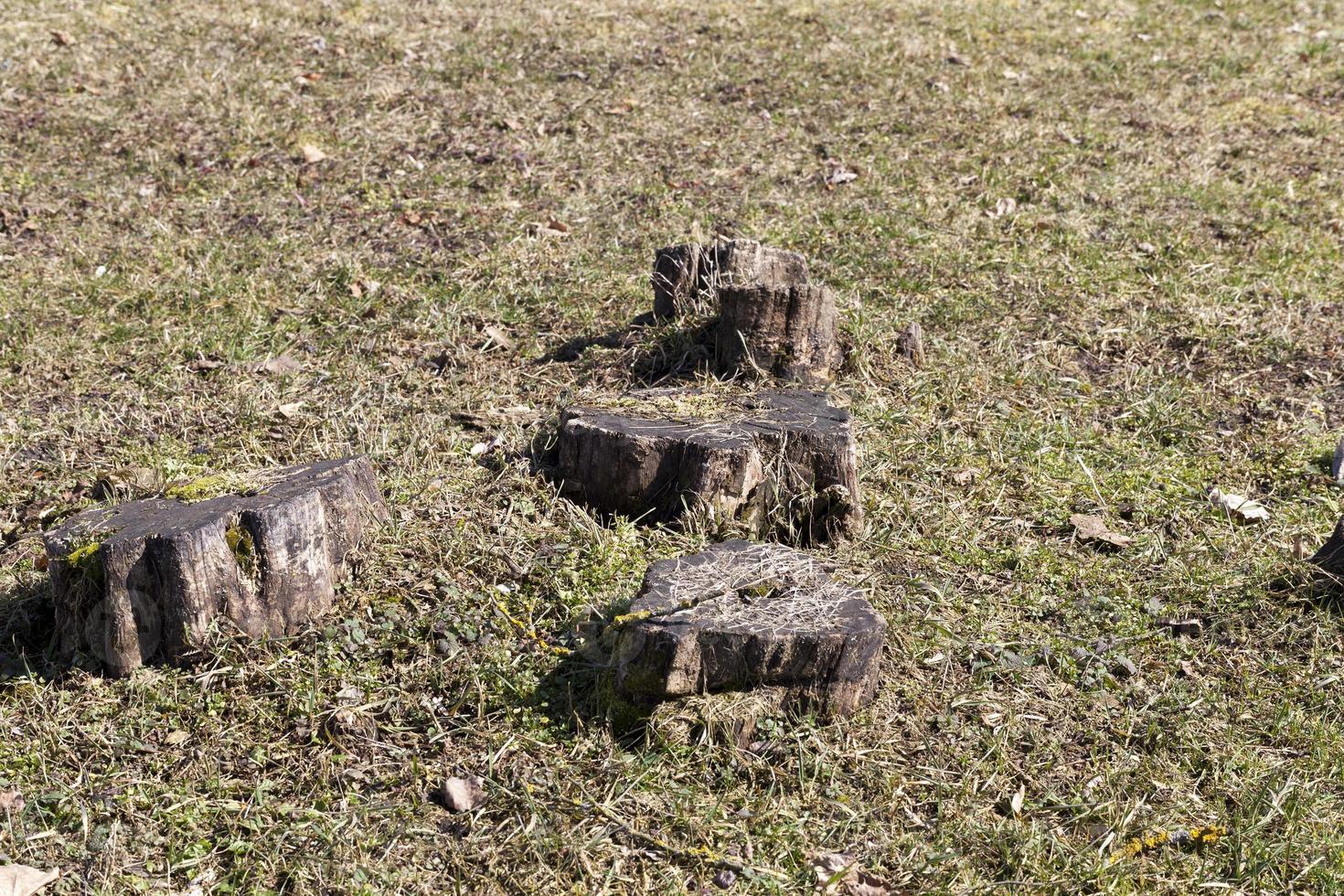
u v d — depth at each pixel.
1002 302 6.20
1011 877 3.10
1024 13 10.90
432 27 9.98
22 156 7.73
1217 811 3.29
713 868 3.09
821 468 4.32
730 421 4.43
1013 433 5.09
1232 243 6.87
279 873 3.05
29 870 2.97
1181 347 5.89
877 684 3.61
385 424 5.07
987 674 3.75
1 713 3.49
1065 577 4.23
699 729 3.40
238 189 7.44
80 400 5.35
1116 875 3.08
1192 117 8.70
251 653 3.65
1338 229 7.09
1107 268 6.52
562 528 4.35
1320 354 5.82
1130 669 3.79
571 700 3.54
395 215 7.12
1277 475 4.88
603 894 2.99
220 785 3.27
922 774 3.40
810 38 9.94
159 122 8.23
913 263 6.54
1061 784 3.39
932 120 8.48
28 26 9.61
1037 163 7.81
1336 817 3.26
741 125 8.39
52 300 6.17
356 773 3.34
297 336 5.88
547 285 6.32
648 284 6.27
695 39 9.86
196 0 10.37
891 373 5.46
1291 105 8.97
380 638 3.77
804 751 3.37
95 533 3.59
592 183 7.56
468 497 4.51
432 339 5.84
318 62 9.22
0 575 4.05
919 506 4.59
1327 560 4.18
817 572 3.73
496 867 3.07
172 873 3.05
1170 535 4.52
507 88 8.88
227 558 3.60
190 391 5.41
